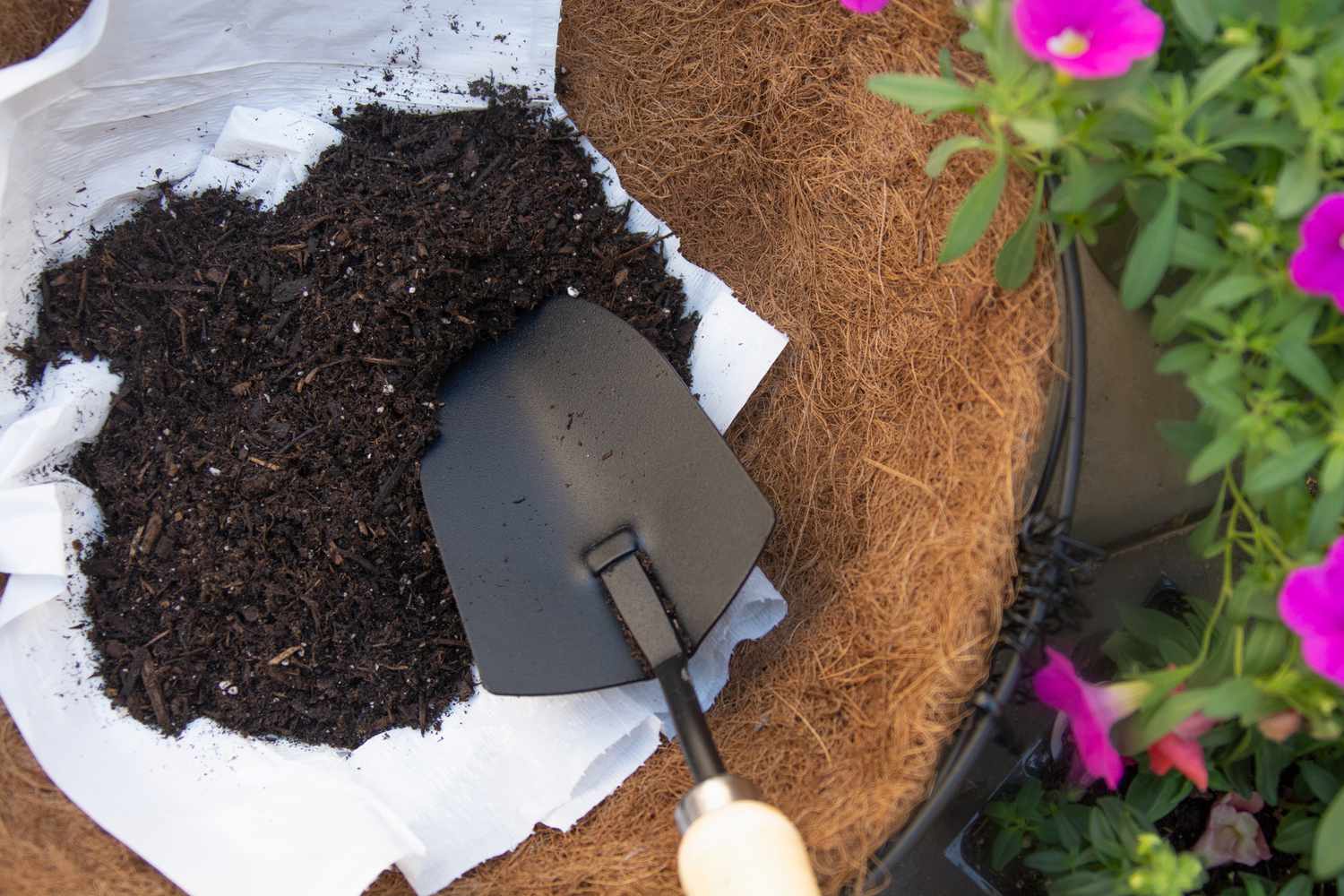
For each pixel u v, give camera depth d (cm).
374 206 53
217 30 51
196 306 52
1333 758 44
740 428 53
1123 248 49
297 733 51
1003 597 45
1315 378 40
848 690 47
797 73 51
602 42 54
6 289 51
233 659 52
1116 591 54
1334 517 40
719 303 53
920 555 46
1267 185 41
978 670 44
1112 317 53
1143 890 43
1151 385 53
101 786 48
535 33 53
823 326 52
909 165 48
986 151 46
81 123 50
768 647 51
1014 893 52
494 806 50
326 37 53
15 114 49
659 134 54
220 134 54
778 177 53
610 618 51
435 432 53
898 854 44
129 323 52
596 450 52
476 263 53
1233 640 42
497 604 51
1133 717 42
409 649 52
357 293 52
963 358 46
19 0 49
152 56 50
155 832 48
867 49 49
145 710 50
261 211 54
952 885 54
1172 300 42
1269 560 41
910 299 49
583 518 52
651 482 51
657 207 55
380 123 54
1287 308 40
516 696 50
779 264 53
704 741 45
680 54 53
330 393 52
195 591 52
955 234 43
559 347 53
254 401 52
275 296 52
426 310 52
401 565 52
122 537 52
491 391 53
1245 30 39
